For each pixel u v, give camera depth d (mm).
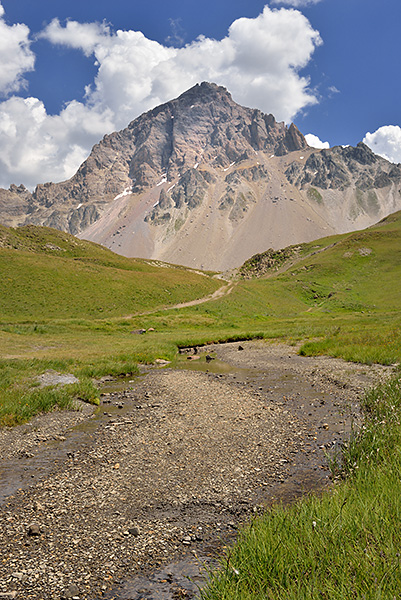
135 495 9078
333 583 4383
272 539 5445
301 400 18375
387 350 29219
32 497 8977
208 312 91750
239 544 5637
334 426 13867
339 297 123188
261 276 193625
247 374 26969
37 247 199125
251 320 86688
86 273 104562
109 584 5809
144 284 108938
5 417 15336
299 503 7020
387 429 9953
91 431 14375
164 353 38156
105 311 86875
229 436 13414
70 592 5551
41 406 17141
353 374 23484
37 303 83125
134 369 28703
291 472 10047
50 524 7707
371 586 4062
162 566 6250
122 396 20484
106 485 9664
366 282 138500
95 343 44500
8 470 10680
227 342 52031
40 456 11789
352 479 7797
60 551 6715
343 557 4809
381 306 113062
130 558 6504
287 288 134625
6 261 97938
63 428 14758
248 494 8922
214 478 9953
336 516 5820
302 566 4844
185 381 24531
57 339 46812
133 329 62781
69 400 18094
